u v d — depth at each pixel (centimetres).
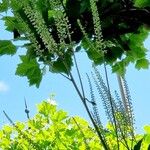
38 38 262
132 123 202
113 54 309
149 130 324
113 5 272
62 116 445
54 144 439
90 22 266
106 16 273
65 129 435
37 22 193
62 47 196
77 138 423
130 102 206
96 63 304
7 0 212
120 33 279
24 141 435
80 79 191
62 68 266
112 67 329
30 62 287
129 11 272
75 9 264
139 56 323
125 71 330
